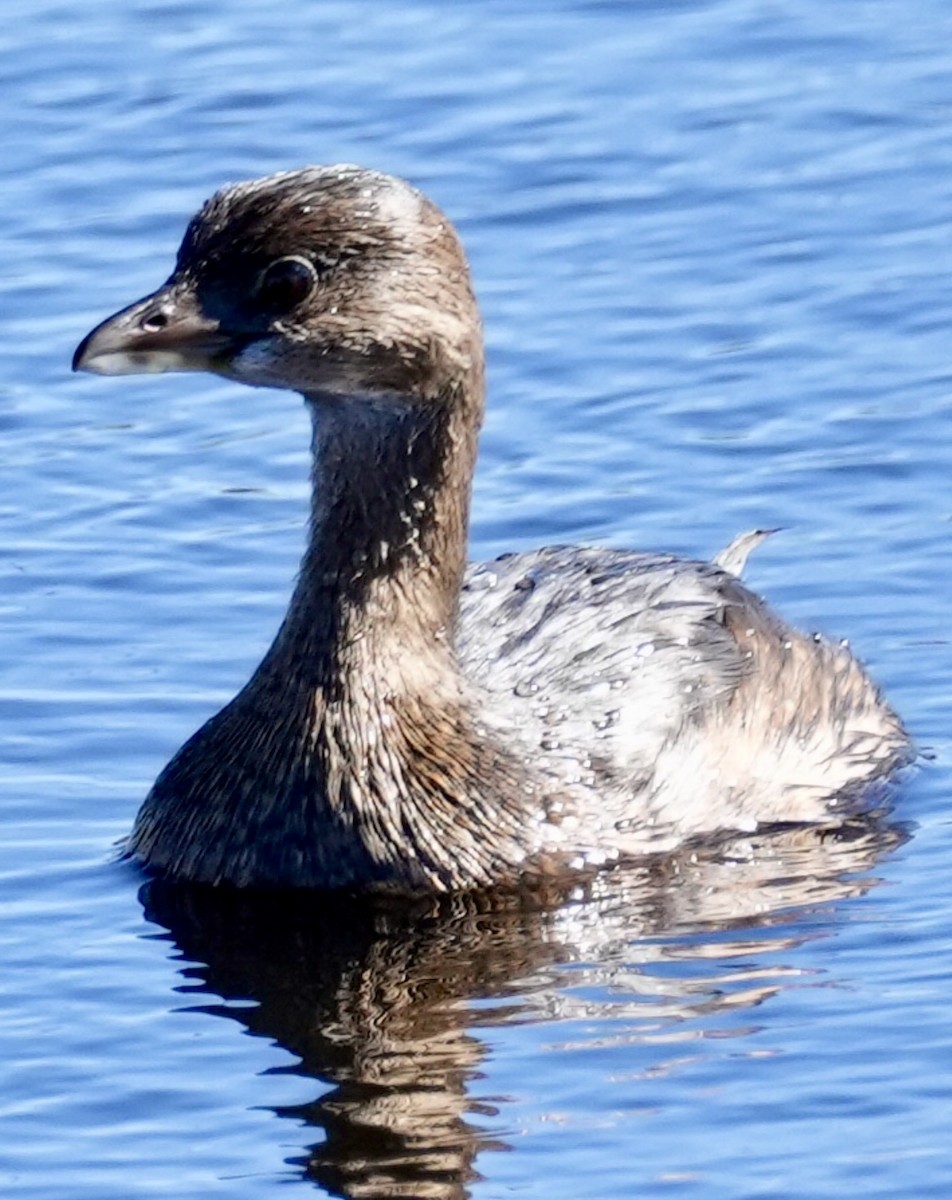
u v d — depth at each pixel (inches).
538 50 984.3
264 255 605.6
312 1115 534.0
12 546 759.1
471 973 588.4
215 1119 533.6
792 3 1005.2
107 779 663.1
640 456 794.2
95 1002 575.5
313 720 620.4
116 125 944.9
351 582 621.0
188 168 920.3
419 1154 521.0
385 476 619.8
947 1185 508.1
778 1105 534.0
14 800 653.9
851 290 859.4
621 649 661.9
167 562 752.3
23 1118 534.6
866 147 925.2
